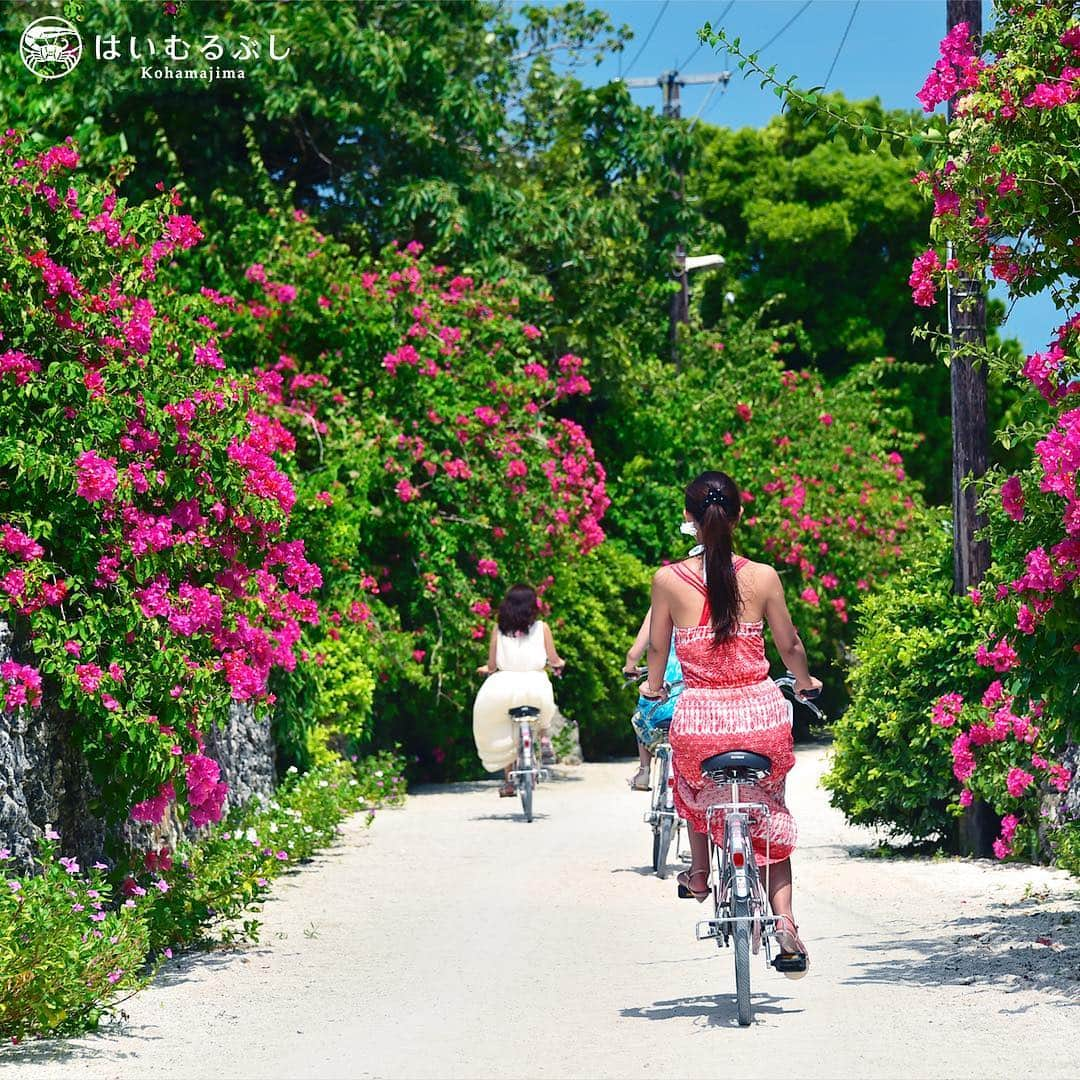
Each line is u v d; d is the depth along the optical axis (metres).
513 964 11.04
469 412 27.16
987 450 16.67
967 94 10.56
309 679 20.00
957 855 16.81
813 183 51.06
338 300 26.12
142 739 11.15
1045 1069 7.54
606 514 36.19
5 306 11.62
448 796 25.30
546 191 36.62
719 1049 8.19
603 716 33.34
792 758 9.12
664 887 14.73
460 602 26.92
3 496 11.42
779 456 38.34
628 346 36.75
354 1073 7.95
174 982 10.68
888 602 17.67
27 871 10.37
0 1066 8.16
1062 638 10.40
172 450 12.37
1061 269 10.63
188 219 13.41
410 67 31.42
